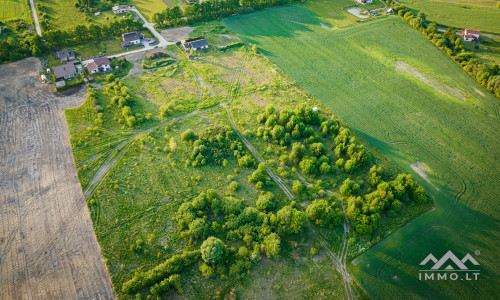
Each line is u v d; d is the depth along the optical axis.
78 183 74.38
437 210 72.06
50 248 61.97
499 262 62.97
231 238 64.31
